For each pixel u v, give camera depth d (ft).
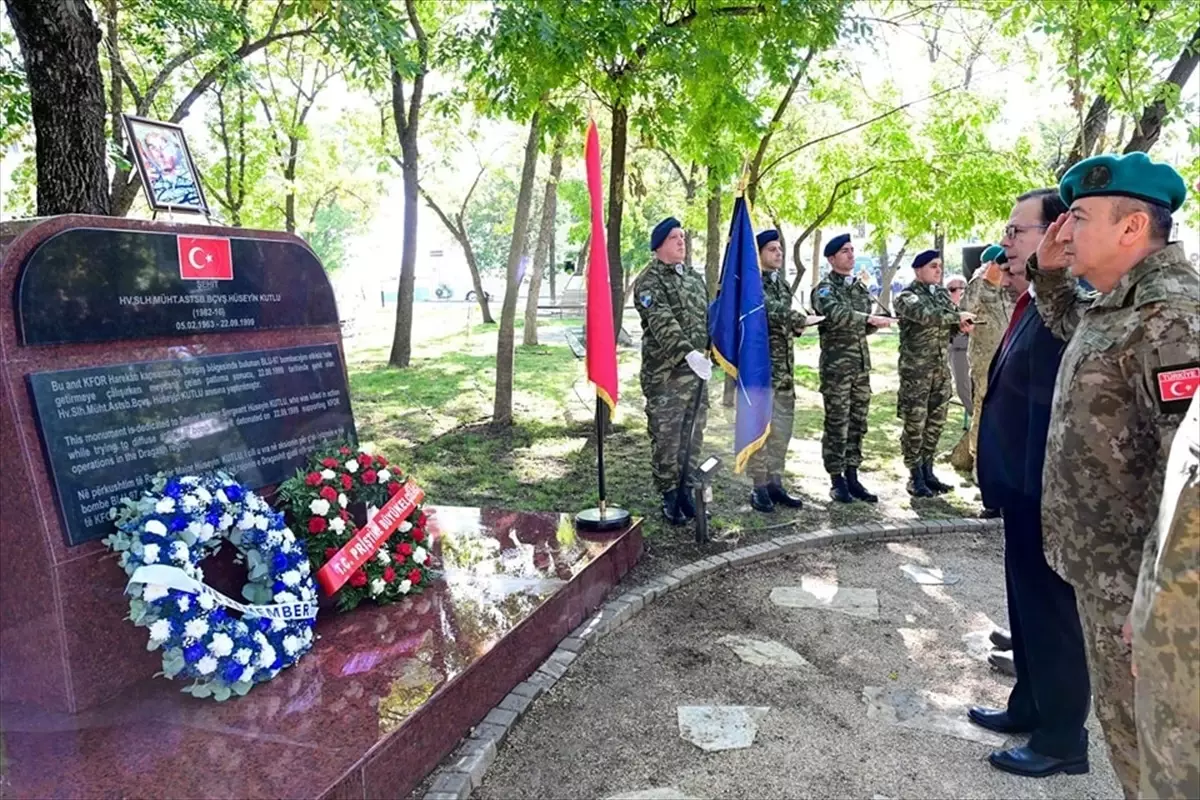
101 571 8.98
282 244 11.78
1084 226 7.04
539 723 9.98
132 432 9.43
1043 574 8.59
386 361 46.21
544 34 17.80
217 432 10.52
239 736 8.16
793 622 13.01
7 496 8.59
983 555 16.31
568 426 27.27
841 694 10.77
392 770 8.13
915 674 11.35
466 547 13.84
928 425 19.88
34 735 8.25
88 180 14.66
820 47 21.44
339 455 11.60
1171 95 21.54
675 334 16.67
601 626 12.40
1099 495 7.12
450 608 11.23
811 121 37.58
